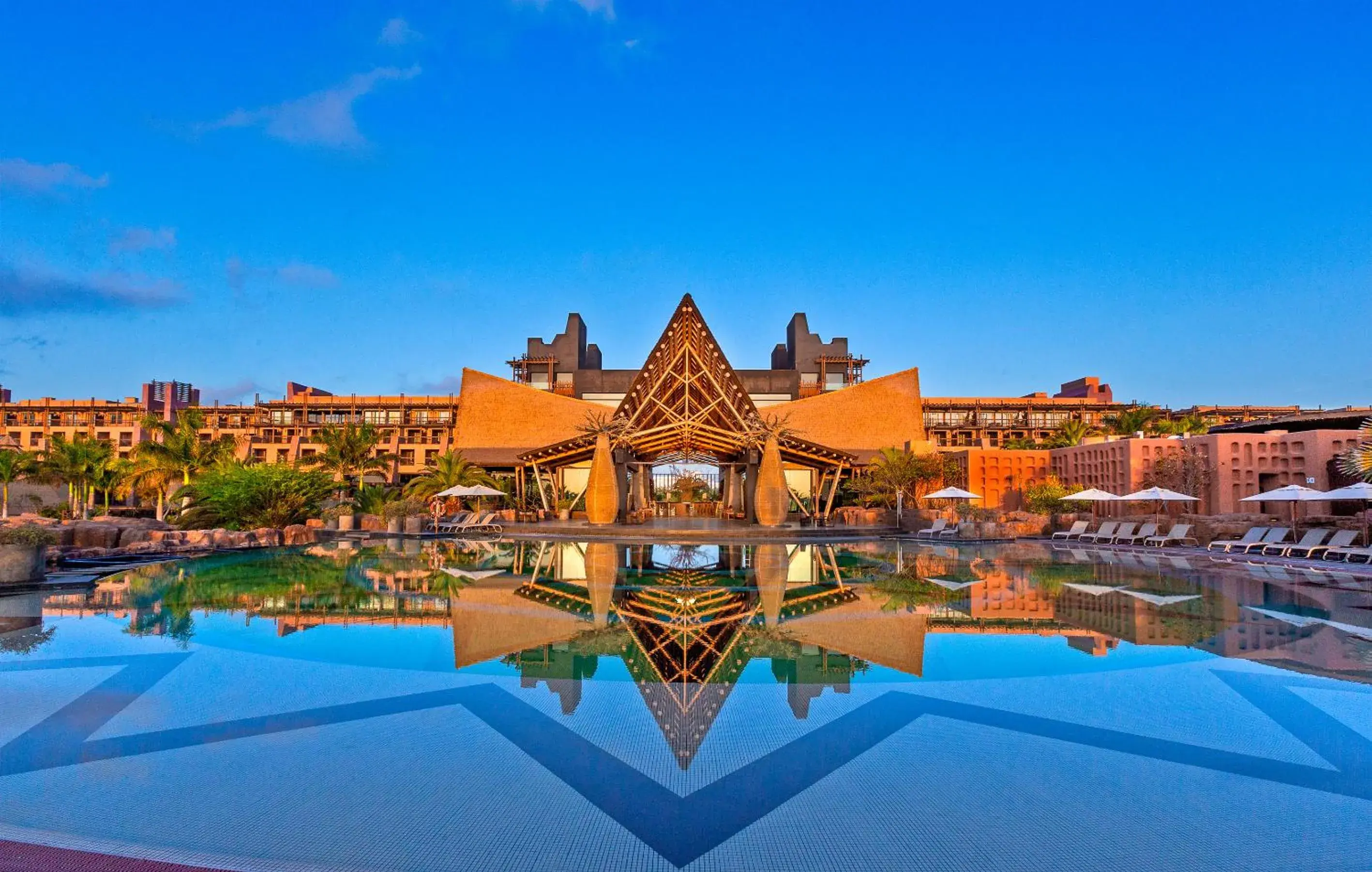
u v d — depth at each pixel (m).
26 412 76.25
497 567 14.98
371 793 3.88
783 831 3.49
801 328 69.44
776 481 28.06
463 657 6.78
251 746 4.54
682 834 3.45
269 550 19.98
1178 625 8.39
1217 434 24.45
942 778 4.09
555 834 3.45
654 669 6.37
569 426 50.09
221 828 3.49
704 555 18.30
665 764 4.29
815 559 17.17
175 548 18.02
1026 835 3.44
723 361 28.33
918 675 6.18
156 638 7.59
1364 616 8.95
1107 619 8.78
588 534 26.50
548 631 8.00
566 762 4.31
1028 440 54.84
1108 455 28.91
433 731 4.81
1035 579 12.87
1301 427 30.89
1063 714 5.19
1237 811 3.71
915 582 12.42
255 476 26.06
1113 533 23.00
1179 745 4.60
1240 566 15.25
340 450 38.12
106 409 76.56
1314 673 6.25
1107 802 3.80
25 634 7.75
